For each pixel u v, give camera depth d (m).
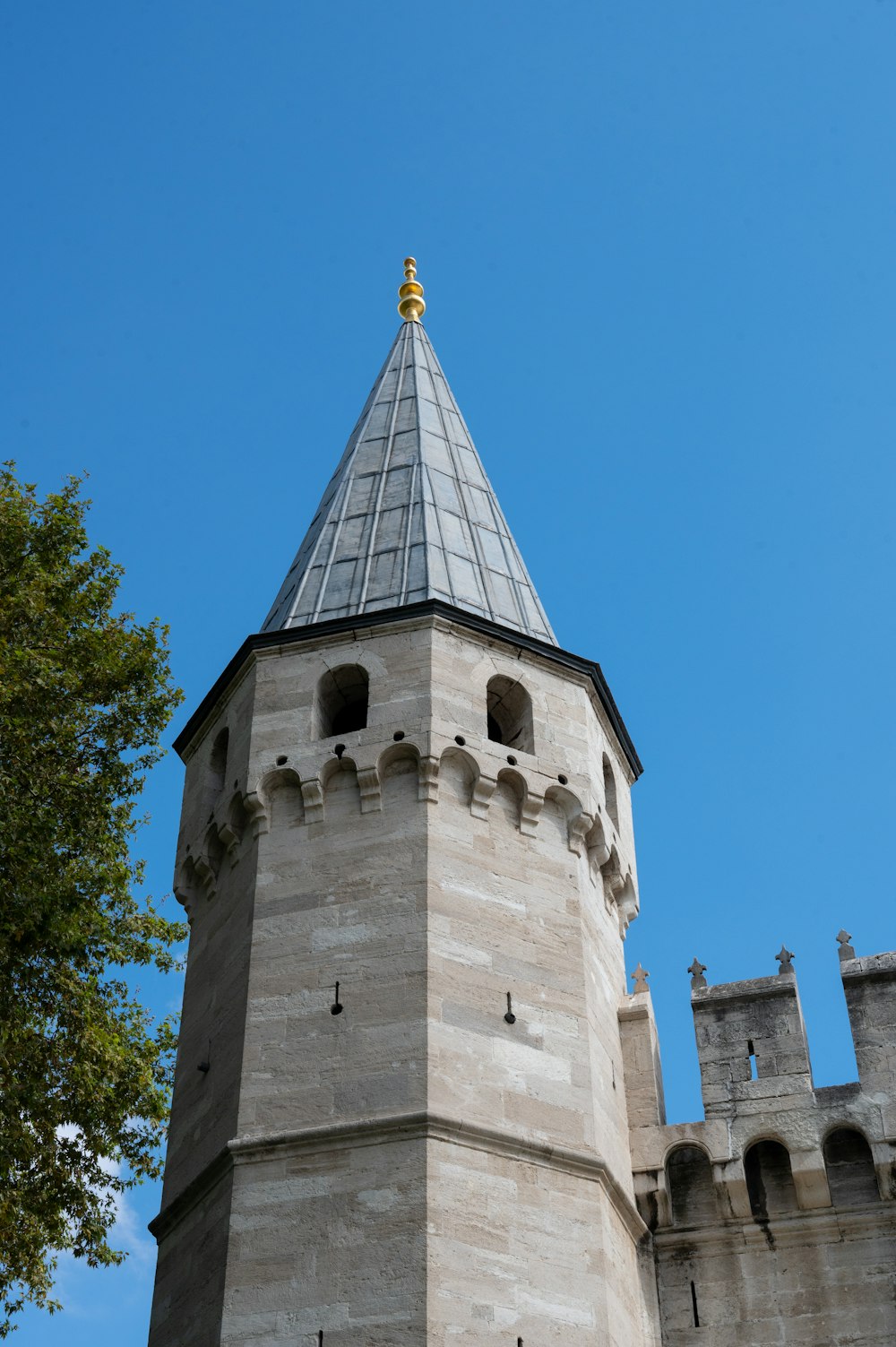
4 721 23.72
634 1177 23.86
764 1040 24.81
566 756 25.77
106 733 26.02
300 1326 19.59
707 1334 22.78
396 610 26.20
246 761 25.20
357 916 23.12
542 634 28.59
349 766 24.62
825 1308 22.67
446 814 24.09
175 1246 22.25
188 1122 23.30
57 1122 24.11
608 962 25.52
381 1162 20.66
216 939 24.75
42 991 23.64
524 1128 21.56
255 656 26.61
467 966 22.66
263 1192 20.88
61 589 26.70
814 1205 23.39
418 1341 19.06
